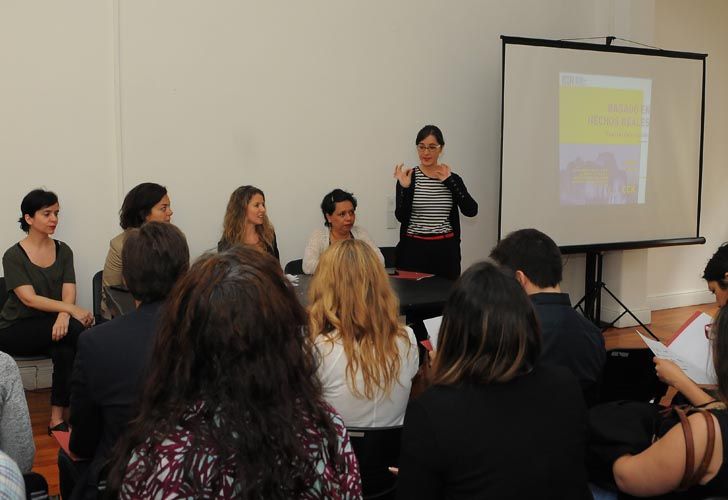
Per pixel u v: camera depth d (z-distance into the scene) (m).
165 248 1.50
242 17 4.02
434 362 1.18
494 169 5.09
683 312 6.04
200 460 0.78
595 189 5.01
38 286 3.26
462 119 4.90
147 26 3.77
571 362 1.69
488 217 5.11
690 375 1.73
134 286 1.51
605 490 1.48
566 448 1.10
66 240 3.70
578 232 4.98
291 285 0.91
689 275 6.32
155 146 3.87
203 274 0.85
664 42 5.81
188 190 3.99
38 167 3.59
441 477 1.09
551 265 1.76
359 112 4.49
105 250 3.80
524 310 1.12
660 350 1.80
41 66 3.54
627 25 5.22
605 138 5.00
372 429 1.56
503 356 1.09
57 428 3.05
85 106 3.67
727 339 1.18
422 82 4.70
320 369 1.64
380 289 1.70
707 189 6.25
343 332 1.66
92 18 3.62
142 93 3.80
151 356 0.88
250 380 0.81
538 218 4.83
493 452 1.06
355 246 1.73
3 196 3.53
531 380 1.13
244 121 4.11
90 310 3.79
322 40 4.30
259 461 0.78
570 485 1.10
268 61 4.14
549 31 5.20
